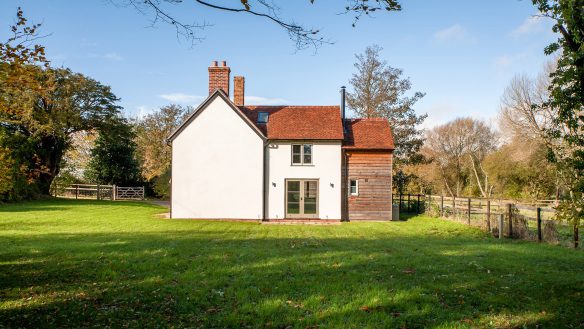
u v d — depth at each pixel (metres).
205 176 23.22
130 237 14.09
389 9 5.81
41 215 21.00
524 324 5.69
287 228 18.67
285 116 25.38
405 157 39.28
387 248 12.28
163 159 52.31
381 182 24.08
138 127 53.94
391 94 36.94
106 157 44.47
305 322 5.70
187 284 7.63
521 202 35.50
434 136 60.31
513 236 15.66
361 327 5.53
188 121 23.23
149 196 49.25
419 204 27.94
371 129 25.81
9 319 5.73
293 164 23.84
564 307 6.45
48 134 32.91
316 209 23.80
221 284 7.66
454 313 6.08
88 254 10.45
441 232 17.34
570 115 6.96
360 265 9.45
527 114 35.94
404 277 8.27
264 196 23.56
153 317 5.93
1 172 9.36
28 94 28.95
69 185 39.53
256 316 5.98
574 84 6.79
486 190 49.75
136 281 7.85
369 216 23.86
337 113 25.78
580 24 6.45
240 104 26.53
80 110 35.50
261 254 10.84
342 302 6.57
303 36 6.09
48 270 8.65
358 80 37.66
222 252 11.13
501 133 42.28
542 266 9.55
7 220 18.39
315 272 8.67
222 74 23.91
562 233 15.87
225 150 23.27
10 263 9.32
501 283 7.84
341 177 23.98
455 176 58.81
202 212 23.11
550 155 7.57
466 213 20.77
